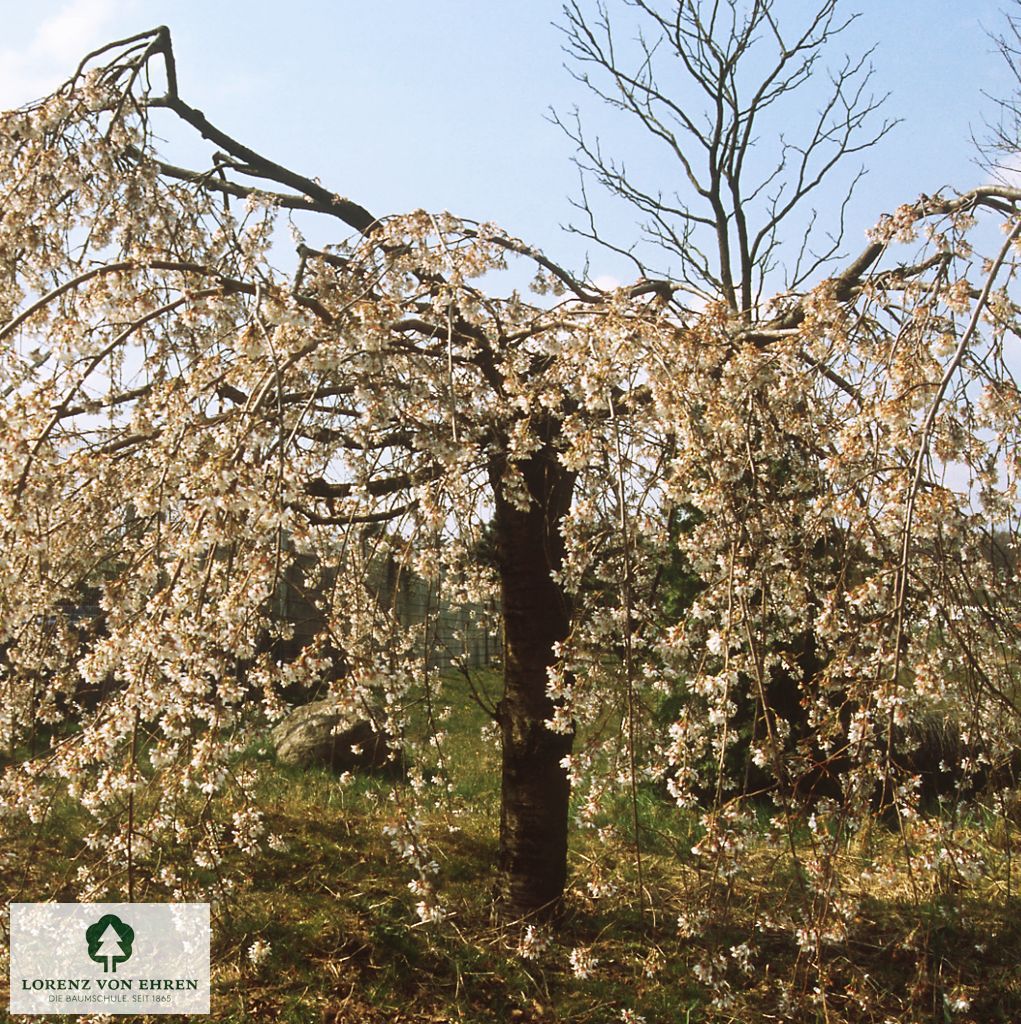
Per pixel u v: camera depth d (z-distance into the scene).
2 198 3.75
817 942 2.67
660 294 4.61
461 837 5.20
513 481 3.32
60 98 3.87
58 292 2.99
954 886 3.55
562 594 3.90
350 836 5.07
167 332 4.04
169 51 4.43
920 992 3.08
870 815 2.67
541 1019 3.47
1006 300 2.99
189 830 3.41
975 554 3.20
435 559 3.54
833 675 2.95
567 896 4.43
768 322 4.23
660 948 3.97
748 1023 3.40
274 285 3.20
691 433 2.86
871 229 3.52
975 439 3.07
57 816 4.67
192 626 2.58
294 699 7.64
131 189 4.18
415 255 3.74
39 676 3.66
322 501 4.31
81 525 3.45
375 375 3.28
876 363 3.33
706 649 3.20
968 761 3.39
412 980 3.64
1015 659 3.19
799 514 3.34
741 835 2.71
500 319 4.10
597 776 3.13
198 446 2.93
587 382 2.91
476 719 7.47
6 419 2.81
